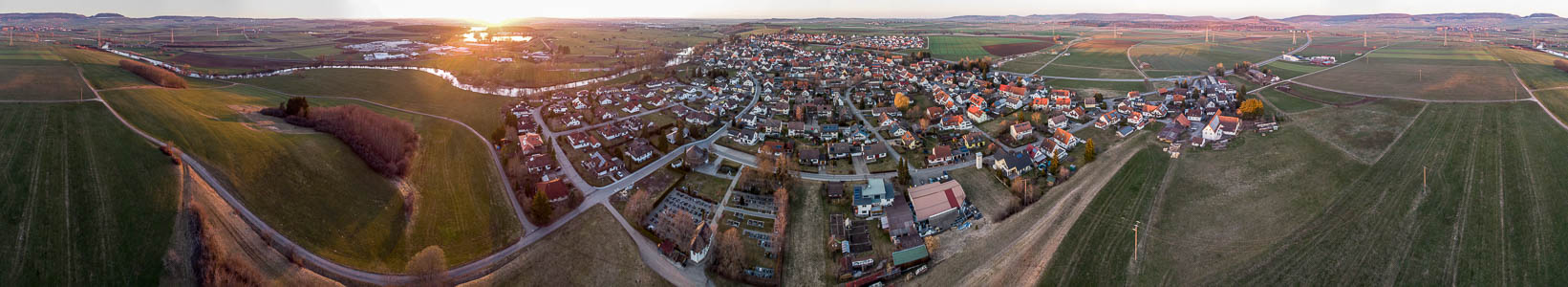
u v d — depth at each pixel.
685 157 136.62
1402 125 151.12
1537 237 91.81
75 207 87.19
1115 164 131.38
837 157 139.88
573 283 87.81
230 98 171.75
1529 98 179.25
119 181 93.38
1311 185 114.56
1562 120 154.38
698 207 114.00
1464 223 96.81
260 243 88.25
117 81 161.62
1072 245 95.50
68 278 77.25
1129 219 103.38
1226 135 147.62
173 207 88.94
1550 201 103.50
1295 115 170.38
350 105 173.75
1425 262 86.56
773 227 105.81
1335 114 167.75
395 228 100.38
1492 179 113.38
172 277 79.56
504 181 123.50
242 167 106.31
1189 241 95.62
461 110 190.88
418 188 116.19
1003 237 99.62
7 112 115.44
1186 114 172.25
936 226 105.19
